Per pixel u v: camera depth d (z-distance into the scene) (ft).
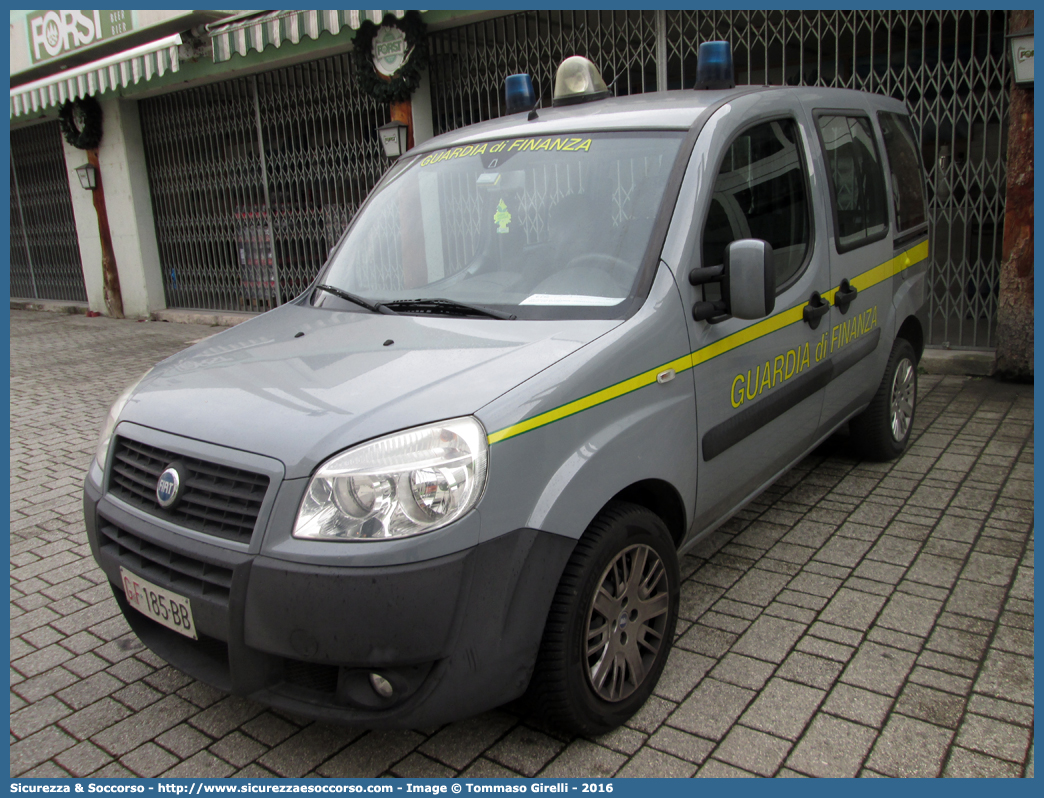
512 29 26.63
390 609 6.71
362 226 11.87
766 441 10.86
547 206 10.03
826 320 12.11
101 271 43.55
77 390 26.07
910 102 22.53
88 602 11.93
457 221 10.66
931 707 8.57
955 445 16.39
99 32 35.58
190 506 7.72
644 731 8.45
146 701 9.46
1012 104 19.49
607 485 7.95
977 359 21.36
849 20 22.34
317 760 8.29
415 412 7.22
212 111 36.27
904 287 15.21
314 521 6.91
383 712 7.07
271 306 36.35
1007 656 9.39
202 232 38.50
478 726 8.68
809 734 8.27
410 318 9.48
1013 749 7.92
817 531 12.87
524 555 7.25
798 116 12.12
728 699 8.87
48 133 46.19
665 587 9.00
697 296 9.27
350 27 27.94
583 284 9.11
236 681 7.32
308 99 32.55
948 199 22.07
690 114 10.28
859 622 10.24
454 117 28.35
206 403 8.20
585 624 7.87
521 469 7.26
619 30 25.34
